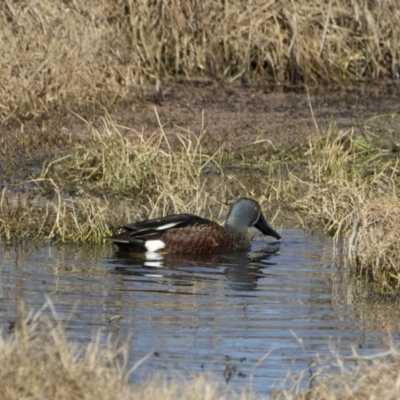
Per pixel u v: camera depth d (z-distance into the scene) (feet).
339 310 50.90
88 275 56.75
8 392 34.17
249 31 111.24
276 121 96.94
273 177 82.94
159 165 81.15
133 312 49.55
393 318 49.67
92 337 45.19
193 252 63.26
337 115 99.45
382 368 37.37
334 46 114.32
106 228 66.49
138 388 36.76
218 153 87.40
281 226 70.23
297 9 111.86
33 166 83.56
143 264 60.03
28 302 50.78
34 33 98.53
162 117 95.35
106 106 96.17
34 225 66.90
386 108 102.63
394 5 114.62
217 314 49.65
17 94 93.40
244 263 61.16
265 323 48.42
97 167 82.53
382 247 57.98
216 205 74.79
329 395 36.76
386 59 115.44
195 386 36.73
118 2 107.86
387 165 78.79
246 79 111.34
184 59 111.55
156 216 70.08
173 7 110.42
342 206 69.51
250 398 38.01
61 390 34.24
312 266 60.18
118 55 101.86
